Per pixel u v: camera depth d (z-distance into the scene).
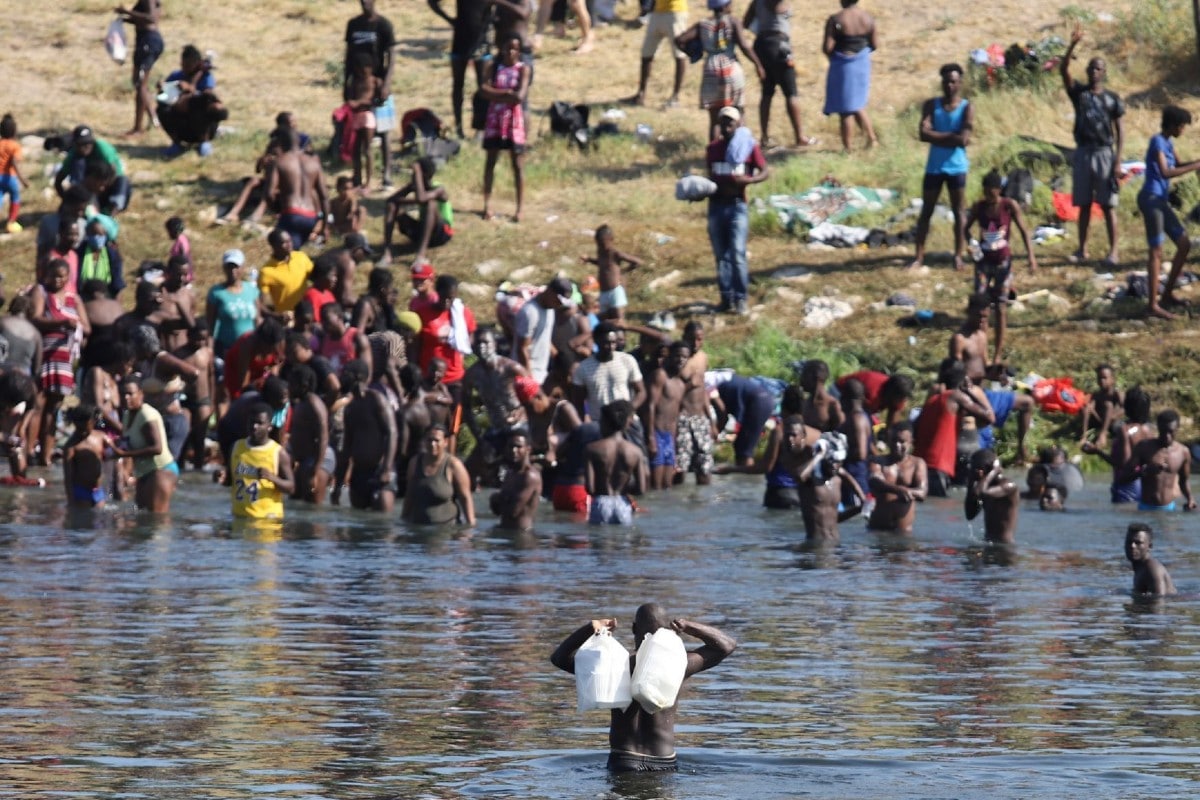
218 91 119.69
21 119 112.88
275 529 61.06
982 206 84.81
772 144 108.38
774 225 99.69
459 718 34.31
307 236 94.62
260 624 43.88
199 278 93.94
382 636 42.53
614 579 51.69
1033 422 81.00
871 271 94.56
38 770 29.94
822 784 29.66
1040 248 96.44
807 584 51.25
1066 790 29.34
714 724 34.09
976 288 84.94
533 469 62.88
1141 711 35.34
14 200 99.25
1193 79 113.44
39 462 74.88
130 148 109.81
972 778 30.09
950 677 38.59
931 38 122.50
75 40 126.62
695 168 107.31
